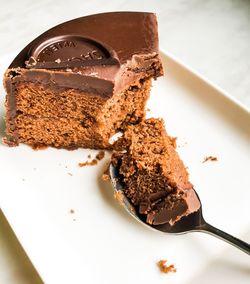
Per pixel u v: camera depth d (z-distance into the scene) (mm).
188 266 241
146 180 248
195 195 251
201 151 287
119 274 237
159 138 264
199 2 399
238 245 239
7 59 315
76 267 237
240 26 385
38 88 262
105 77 256
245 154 288
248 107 323
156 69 275
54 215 254
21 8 384
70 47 267
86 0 394
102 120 275
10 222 246
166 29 378
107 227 252
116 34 275
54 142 283
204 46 369
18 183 264
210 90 307
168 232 247
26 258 247
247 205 266
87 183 269
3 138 279
